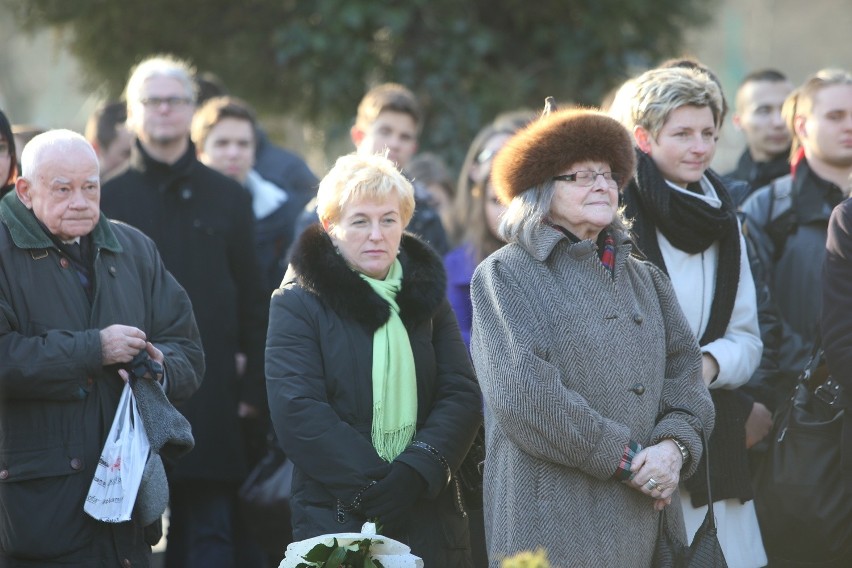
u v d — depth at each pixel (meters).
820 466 12.67
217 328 15.85
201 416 15.64
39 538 11.30
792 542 12.85
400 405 11.67
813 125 14.53
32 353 11.28
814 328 14.23
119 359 11.55
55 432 11.42
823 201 14.49
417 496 11.44
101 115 18.53
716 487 12.16
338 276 11.71
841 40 70.62
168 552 16.02
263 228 19.03
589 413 10.48
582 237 11.16
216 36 28.25
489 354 10.77
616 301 10.96
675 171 12.38
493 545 10.92
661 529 10.98
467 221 17.05
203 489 15.87
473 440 12.00
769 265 14.68
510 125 15.97
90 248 12.05
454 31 26.81
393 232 11.91
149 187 15.88
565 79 27.45
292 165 21.27
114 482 11.40
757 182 18.31
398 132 17.66
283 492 14.91
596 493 10.73
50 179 11.57
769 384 13.58
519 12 27.20
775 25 70.25
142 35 28.27
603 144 10.96
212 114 18.84
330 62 27.30
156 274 12.65
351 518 11.30
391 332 11.75
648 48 28.58
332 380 11.62
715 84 12.54
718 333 12.43
